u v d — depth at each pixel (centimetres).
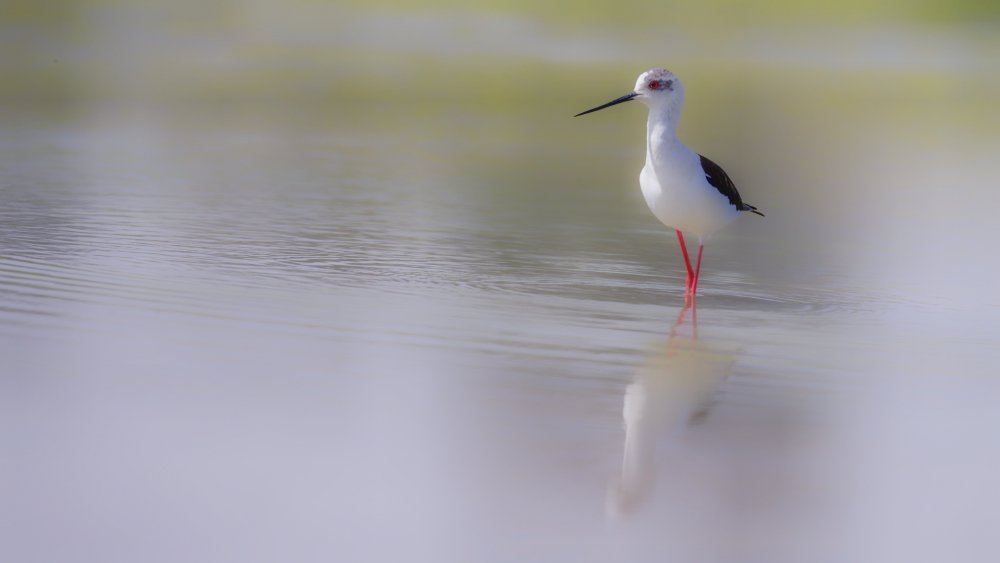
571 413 848
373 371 924
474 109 2927
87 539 629
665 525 672
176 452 745
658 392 904
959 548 654
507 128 2666
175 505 674
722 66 3903
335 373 914
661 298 1245
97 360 913
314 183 1873
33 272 1186
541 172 2089
